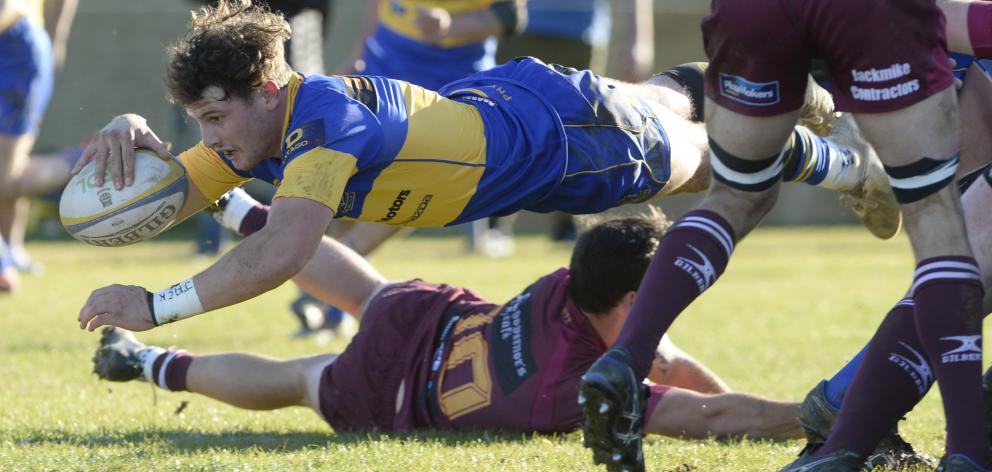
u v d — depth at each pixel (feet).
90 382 67.62
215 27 44.96
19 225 137.69
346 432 53.67
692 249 38.81
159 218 48.52
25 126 108.99
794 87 37.88
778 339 88.12
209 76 44.39
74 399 61.67
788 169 53.11
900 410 38.40
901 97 36.09
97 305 42.04
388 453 46.11
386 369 53.93
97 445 48.44
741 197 39.78
